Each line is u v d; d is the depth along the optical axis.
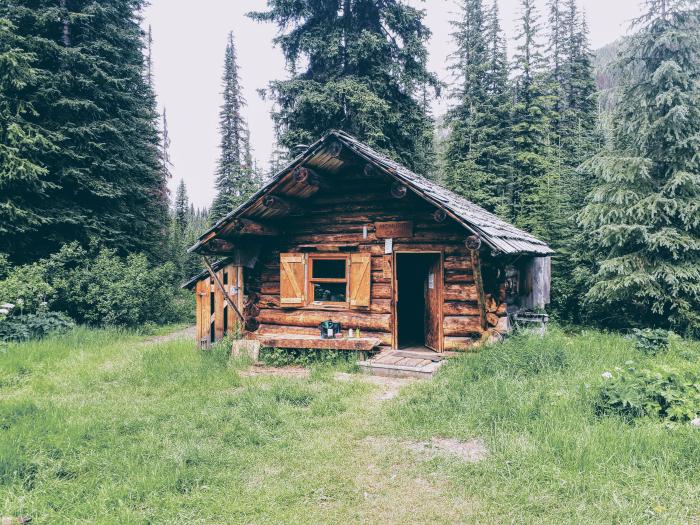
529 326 10.38
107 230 16.78
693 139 11.12
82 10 16.25
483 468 4.65
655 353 9.27
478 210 12.73
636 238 11.76
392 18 17.33
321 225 10.80
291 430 5.87
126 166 17.08
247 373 9.09
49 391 7.84
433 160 24.81
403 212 10.07
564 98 25.72
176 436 5.73
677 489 4.07
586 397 5.98
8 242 14.40
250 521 3.98
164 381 8.38
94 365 9.74
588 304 13.80
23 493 4.27
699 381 5.86
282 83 17.06
